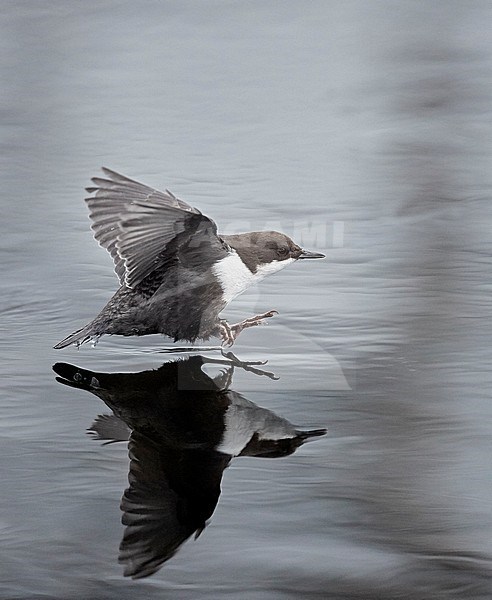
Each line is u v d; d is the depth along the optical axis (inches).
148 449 306.3
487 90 778.2
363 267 473.4
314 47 893.8
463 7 997.8
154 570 248.5
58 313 433.7
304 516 270.2
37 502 277.3
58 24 939.3
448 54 865.5
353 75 822.5
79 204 568.7
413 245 503.5
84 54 868.0
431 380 352.8
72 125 705.0
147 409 335.9
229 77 818.8
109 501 277.9
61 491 283.0
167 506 275.6
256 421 325.1
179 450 306.7
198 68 839.7
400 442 308.2
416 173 615.8
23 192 584.4
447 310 419.5
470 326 402.0
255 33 930.1
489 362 366.9
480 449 303.3
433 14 979.9
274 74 828.0
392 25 952.3
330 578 246.8
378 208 557.6
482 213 549.6
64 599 238.1
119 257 358.9
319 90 791.1
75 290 458.9
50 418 329.1
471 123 709.3
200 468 297.1
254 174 613.6
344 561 252.5
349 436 313.3
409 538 260.5
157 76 818.8
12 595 239.0
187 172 616.7
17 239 520.4
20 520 268.8
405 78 812.0
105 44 895.1
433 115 729.0
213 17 973.8
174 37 917.2
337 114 735.1
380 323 406.0
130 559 252.5
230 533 264.2
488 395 340.2
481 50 873.5
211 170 621.0
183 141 676.1
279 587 241.9
